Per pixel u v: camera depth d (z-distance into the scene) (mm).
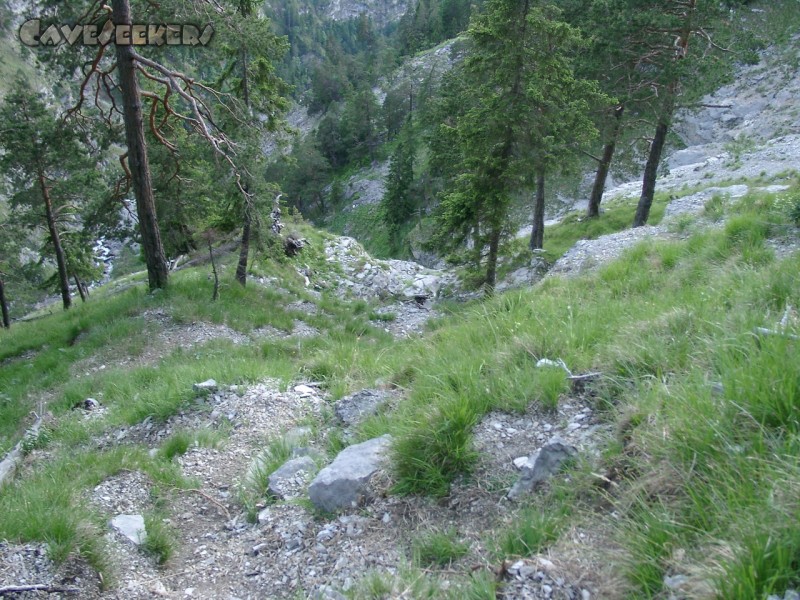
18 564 3717
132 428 7426
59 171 25219
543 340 5414
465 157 19469
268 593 3645
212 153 17781
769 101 43938
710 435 3045
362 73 120938
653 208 28172
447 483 3965
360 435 5336
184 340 14023
